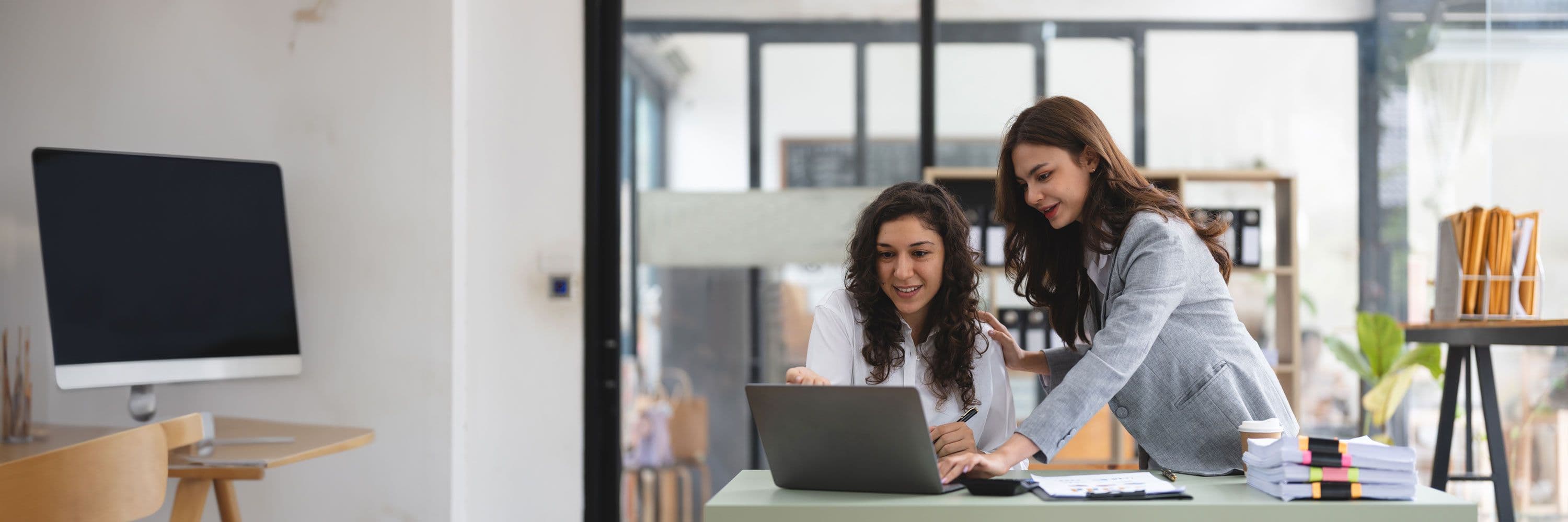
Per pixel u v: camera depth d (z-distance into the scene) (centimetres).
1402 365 335
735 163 359
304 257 313
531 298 336
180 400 313
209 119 318
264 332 281
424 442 308
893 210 171
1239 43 360
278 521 313
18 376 249
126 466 178
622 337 355
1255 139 358
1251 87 359
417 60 312
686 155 360
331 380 311
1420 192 354
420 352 308
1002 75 359
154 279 264
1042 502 133
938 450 158
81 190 255
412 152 311
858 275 177
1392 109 356
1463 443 342
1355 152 357
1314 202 359
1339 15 359
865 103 360
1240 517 132
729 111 360
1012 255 192
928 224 169
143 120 320
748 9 362
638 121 359
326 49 315
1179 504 132
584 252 338
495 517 332
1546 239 321
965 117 359
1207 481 153
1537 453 334
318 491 312
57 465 168
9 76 327
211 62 319
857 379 180
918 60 360
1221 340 168
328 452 238
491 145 337
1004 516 131
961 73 360
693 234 357
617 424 345
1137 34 360
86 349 251
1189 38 360
